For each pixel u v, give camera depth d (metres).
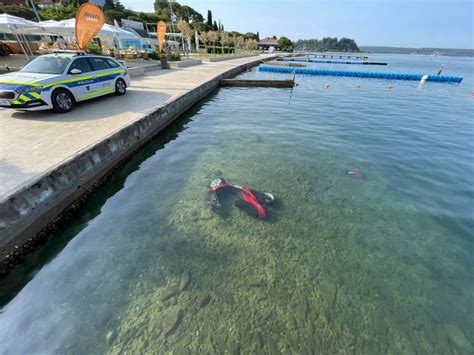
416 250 3.71
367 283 3.17
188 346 2.40
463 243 3.84
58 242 3.78
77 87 7.71
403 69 40.66
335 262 3.48
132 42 35.88
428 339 2.55
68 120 6.68
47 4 45.47
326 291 3.04
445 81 24.92
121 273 3.18
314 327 2.63
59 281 3.07
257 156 6.68
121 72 9.87
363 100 14.59
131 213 4.35
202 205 4.57
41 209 3.91
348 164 6.34
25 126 6.11
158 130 8.14
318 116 10.70
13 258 3.45
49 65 7.48
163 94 10.41
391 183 5.50
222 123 9.47
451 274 3.32
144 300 2.84
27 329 2.51
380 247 3.76
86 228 4.02
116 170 5.88
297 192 5.12
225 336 2.50
